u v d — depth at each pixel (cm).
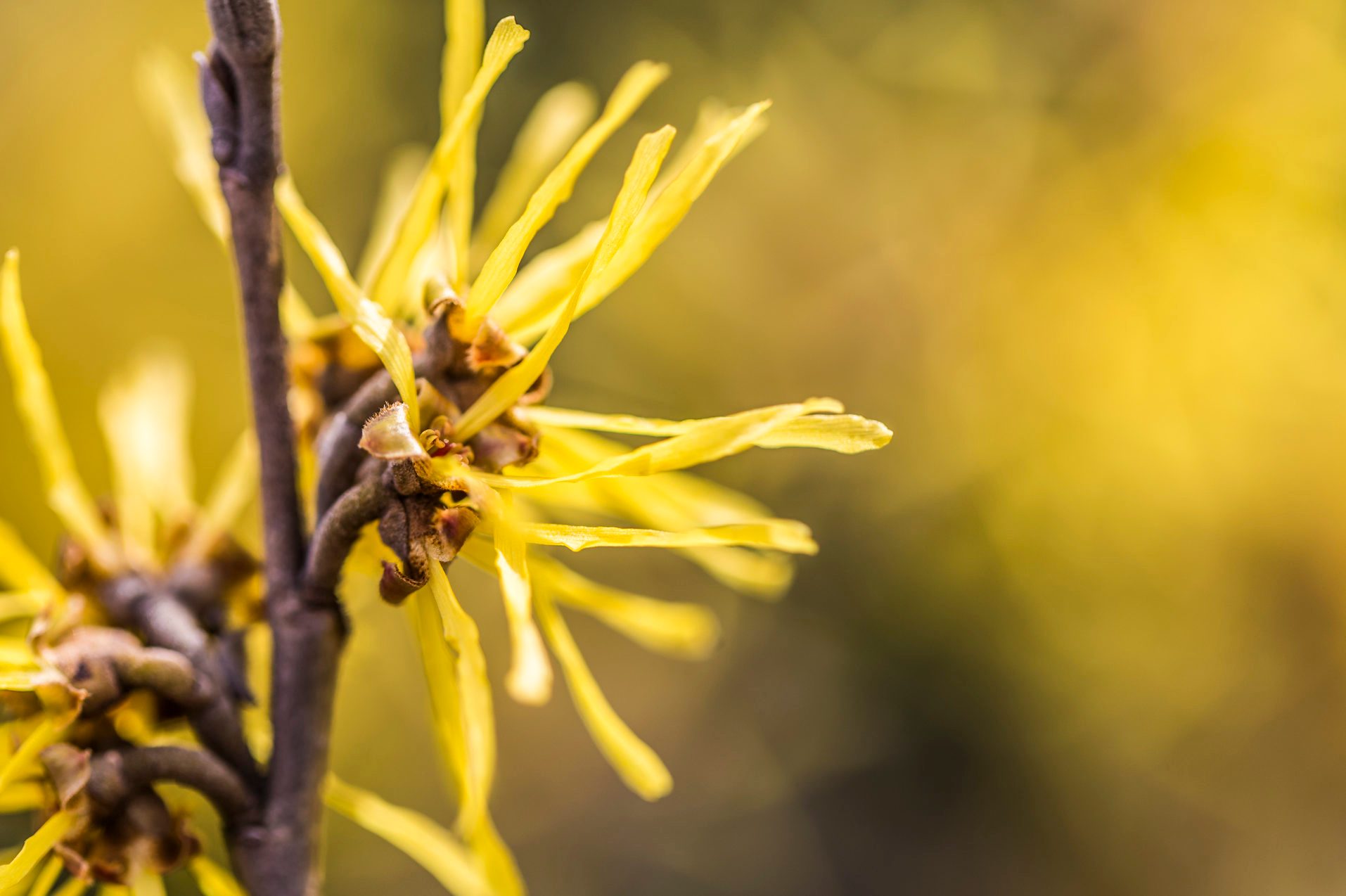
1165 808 35
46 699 16
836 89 35
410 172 18
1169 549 31
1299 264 29
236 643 17
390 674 34
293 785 16
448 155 16
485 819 16
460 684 15
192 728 16
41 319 33
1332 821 33
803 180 35
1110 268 31
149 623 16
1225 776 34
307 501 17
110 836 16
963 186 33
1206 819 35
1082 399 31
